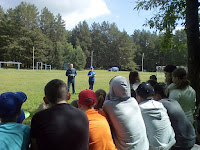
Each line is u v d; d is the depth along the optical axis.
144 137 2.27
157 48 79.38
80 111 1.84
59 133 1.65
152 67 83.38
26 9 62.75
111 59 83.88
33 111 6.46
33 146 1.75
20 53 61.34
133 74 3.72
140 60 89.69
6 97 1.77
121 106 2.24
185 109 3.00
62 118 1.70
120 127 2.20
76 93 10.87
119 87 2.28
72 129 1.69
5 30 60.84
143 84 2.60
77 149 1.70
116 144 2.28
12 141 1.64
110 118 2.27
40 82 16.69
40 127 1.67
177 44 6.64
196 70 4.52
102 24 92.44
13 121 1.79
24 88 12.57
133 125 2.21
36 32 63.22
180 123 2.57
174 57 60.53
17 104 1.79
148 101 2.54
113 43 83.88
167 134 2.43
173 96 3.00
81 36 88.81
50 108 1.78
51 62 66.50
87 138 1.80
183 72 3.06
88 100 2.13
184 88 3.01
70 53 69.50
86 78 23.70
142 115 2.46
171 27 6.34
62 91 1.87
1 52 61.50
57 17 76.81
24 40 61.34
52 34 74.94
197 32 4.55
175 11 6.05
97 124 2.02
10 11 62.50
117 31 90.62
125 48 80.31
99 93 2.78
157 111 2.43
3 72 31.81
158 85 2.89
